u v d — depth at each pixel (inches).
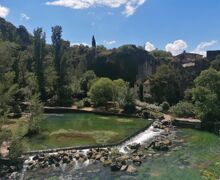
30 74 4355.3
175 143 2309.3
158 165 1787.6
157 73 4131.4
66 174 1640.0
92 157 1904.5
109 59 5413.4
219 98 2955.2
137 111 3393.2
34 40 4421.8
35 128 2452.0
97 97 3764.8
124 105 3464.6
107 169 1717.5
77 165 1787.6
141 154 1978.3
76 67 5570.9
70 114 3558.1
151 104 3821.4
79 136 2397.9
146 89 4284.0
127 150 2105.1
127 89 3577.8
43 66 4357.8
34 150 1982.0
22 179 1569.9
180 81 4106.8
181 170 1696.6
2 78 2393.0
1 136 1777.8
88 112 3619.6
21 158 1824.6
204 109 2886.3
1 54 2701.8
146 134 2603.3
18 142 1809.8
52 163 1802.4
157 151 2094.0
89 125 2859.3
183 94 3976.4
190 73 4252.0
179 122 2940.5
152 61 5295.3
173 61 4928.6
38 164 1765.5
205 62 4323.3
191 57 5393.7
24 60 4813.0
